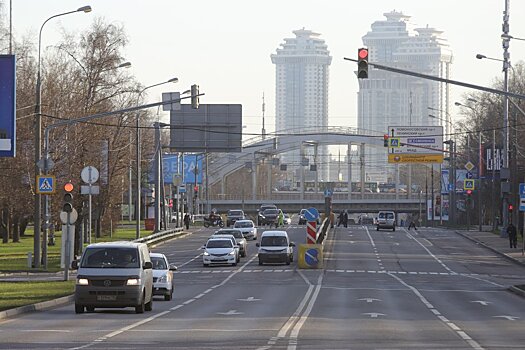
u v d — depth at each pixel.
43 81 154.38
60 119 138.88
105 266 64.25
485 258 154.00
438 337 48.94
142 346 43.75
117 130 158.50
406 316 64.50
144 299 65.31
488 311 69.56
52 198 141.25
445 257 154.88
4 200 152.12
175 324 56.59
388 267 134.50
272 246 137.62
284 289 94.50
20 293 80.62
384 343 45.41
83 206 145.38
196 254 160.38
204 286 99.75
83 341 46.09
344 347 43.31
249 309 69.94
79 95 154.50
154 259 82.00
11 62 87.31
